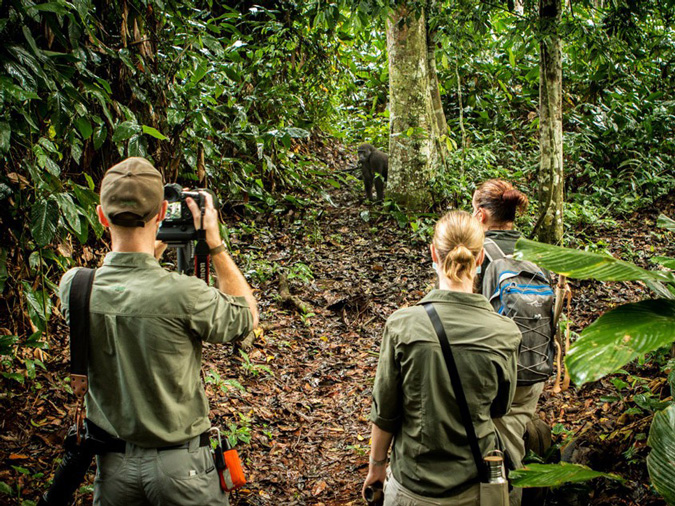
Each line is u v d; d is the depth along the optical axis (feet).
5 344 9.91
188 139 18.84
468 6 20.57
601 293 19.81
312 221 25.52
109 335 6.03
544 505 8.96
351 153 34.45
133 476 6.07
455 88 35.50
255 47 25.85
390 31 25.70
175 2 17.17
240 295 6.70
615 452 10.16
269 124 26.09
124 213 6.12
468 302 6.52
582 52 32.37
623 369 13.52
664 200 28.07
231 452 6.63
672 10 26.61
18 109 9.95
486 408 6.38
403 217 25.08
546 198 21.59
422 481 6.31
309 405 14.32
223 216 24.72
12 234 12.25
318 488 11.25
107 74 15.74
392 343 6.45
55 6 9.98
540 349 8.39
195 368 6.39
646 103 32.83
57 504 6.34
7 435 11.25
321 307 19.49
